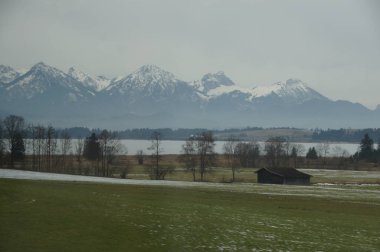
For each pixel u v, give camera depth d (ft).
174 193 232.53
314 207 196.54
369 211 189.16
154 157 599.16
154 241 109.70
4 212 126.41
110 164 581.94
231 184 371.97
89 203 157.89
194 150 560.61
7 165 567.59
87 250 97.55
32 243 98.89
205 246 108.68
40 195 165.37
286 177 435.94
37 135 620.90
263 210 178.09
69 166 584.40
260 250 108.37
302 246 114.93
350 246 118.11
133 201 178.81
